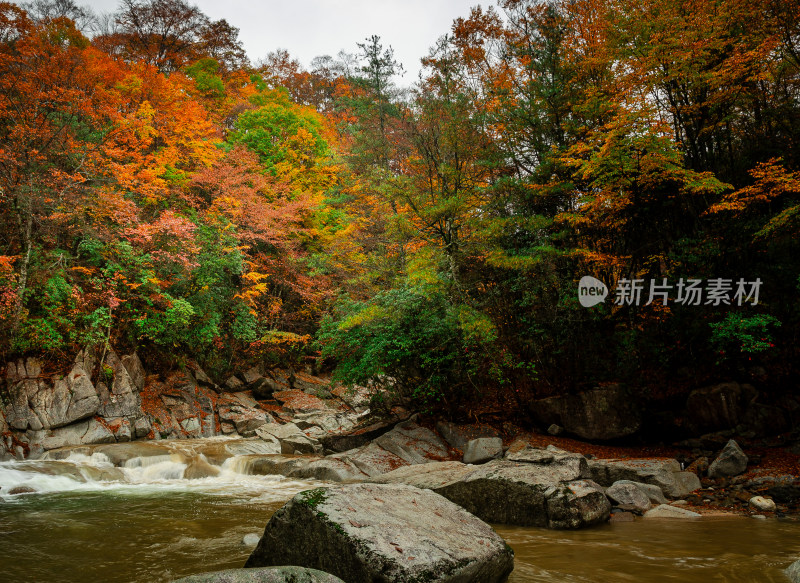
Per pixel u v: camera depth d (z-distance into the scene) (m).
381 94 20.72
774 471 9.16
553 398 12.45
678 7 13.34
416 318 12.77
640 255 14.10
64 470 10.84
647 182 12.71
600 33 14.69
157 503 8.48
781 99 15.79
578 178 14.66
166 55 32.94
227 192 20.83
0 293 14.11
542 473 7.63
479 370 13.01
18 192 14.49
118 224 16.83
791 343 12.43
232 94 33.41
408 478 8.78
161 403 17.08
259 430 16.64
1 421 12.84
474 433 12.41
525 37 17.05
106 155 17.05
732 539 5.99
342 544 3.92
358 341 13.05
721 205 12.08
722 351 12.06
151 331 17.11
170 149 19.72
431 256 13.26
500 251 12.86
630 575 4.67
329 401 21.45
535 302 13.59
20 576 4.66
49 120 15.76
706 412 11.77
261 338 22.41
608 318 13.35
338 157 23.84
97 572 4.79
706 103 13.62
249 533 6.35
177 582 3.08
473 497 7.47
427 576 3.64
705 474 9.61
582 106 14.34
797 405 11.49
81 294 15.76
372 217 21.44
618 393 12.05
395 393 14.34
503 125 16.23
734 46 12.91
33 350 14.63
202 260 18.66
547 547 5.73
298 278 23.70
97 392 15.02
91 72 16.50
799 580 4.27
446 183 14.52
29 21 15.44
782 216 11.13
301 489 10.05
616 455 11.14
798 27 12.89
